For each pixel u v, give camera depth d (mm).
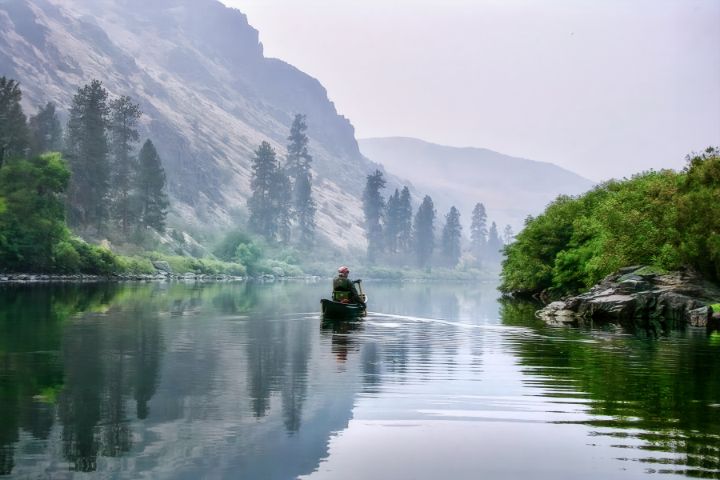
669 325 34188
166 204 157500
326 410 12188
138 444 9773
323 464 8969
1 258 92312
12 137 120375
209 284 103875
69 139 149625
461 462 9156
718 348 22781
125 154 158375
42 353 19234
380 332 28094
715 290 39031
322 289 93375
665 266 42344
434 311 44750
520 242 73812
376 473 8656
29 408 12016
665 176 49531
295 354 20141
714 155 43812
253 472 8609
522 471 8805
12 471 8500
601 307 37719
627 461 9234
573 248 59031
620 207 47656
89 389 13844
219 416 11594
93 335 24156
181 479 8289
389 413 12008
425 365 18047
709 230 39938
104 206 144250
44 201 97938
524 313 43031
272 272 178875
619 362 18984
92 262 105438
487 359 19453
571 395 13812
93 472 8500
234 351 20578
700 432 10773
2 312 33750
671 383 15336
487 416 11852
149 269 126000
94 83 142375
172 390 13867
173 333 25641
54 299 46219
